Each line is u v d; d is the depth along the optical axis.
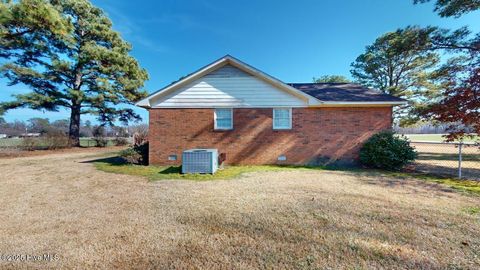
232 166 9.68
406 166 9.09
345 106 9.59
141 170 8.77
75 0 17.50
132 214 4.16
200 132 9.81
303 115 9.77
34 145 16.77
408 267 2.48
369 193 5.37
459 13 10.55
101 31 18.70
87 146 20.78
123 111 21.92
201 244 3.04
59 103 18.31
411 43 12.23
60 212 4.29
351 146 9.63
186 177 7.47
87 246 3.01
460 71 10.36
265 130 9.83
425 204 4.55
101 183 6.67
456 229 3.41
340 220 3.78
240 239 3.17
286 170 8.60
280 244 3.02
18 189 6.01
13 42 11.41
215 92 9.84
